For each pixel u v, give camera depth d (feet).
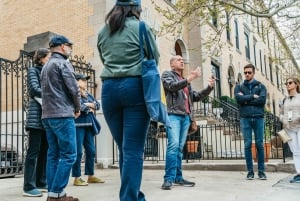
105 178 21.20
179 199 12.86
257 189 15.21
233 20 66.39
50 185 12.59
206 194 13.96
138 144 8.42
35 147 14.60
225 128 37.96
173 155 15.66
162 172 24.56
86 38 32.17
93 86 30.07
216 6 29.07
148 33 8.57
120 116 8.80
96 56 31.14
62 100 12.03
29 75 14.71
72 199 12.30
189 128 17.63
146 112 8.47
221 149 34.42
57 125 11.96
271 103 90.63
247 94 18.99
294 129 18.17
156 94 8.20
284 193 13.88
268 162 25.43
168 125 8.63
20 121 32.01
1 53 37.65
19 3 37.58
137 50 8.50
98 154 29.30
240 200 12.49
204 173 23.17
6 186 17.81
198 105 44.32
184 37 47.96
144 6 37.78
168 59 42.06
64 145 12.00
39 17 35.81
